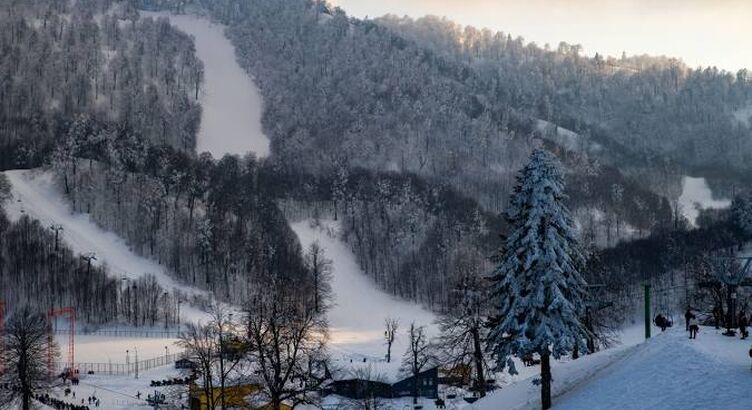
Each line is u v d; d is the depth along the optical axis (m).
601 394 45.25
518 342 49.03
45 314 173.25
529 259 48.50
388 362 118.88
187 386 88.31
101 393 111.06
